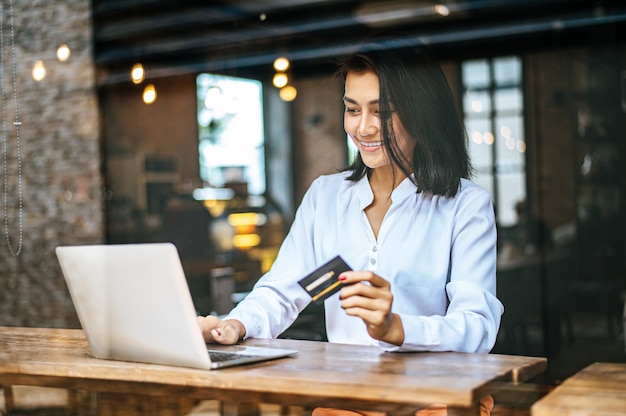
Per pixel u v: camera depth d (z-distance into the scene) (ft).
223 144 32.40
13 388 6.27
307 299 6.99
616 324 23.45
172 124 30.14
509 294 21.98
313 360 5.28
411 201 6.42
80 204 25.50
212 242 29.94
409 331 5.38
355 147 6.79
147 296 5.14
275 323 6.72
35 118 24.67
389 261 6.43
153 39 28.07
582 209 29.27
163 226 28.63
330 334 6.70
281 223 33.53
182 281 4.95
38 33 24.17
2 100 17.06
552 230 29.37
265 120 33.68
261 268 30.30
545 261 26.43
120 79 27.12
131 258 5.14
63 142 25.49
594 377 5.05
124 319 5.34
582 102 29.84
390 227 6.47
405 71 6.46
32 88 24.31
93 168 25.66
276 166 34.04
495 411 4.96
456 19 28.66
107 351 5.59
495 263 6.30
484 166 30.42
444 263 6.33
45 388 6.08
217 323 6.14
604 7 28.94
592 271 27.55
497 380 4.66
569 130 29.91
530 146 30.07
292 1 28.63
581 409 4.25
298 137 33.91
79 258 5.47
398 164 6.41
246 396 5.00
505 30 29.01
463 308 5.93
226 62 31.42
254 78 32.91
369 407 4.62
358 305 5.15
